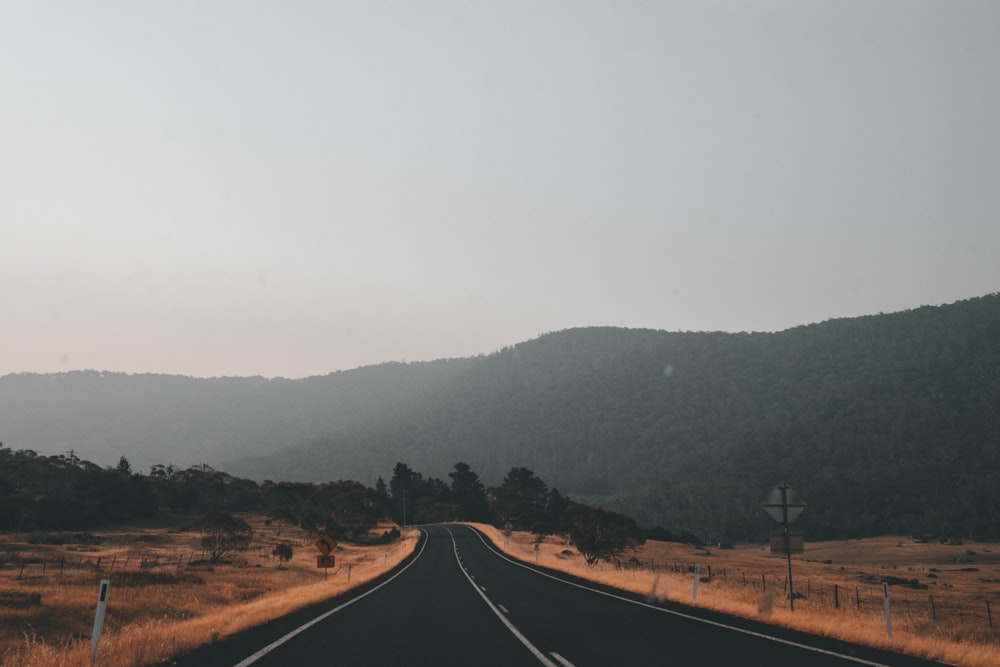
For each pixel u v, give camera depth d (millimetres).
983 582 88125
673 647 12820
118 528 107062
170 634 13727
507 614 19234
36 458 125875
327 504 111188
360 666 11234
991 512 199000
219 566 60500
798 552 19812
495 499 158125
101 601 11258
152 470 151000
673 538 149750
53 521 100812
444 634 15172
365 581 34406
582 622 17141
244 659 11797
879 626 16266
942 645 12570
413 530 120938
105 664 10672
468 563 50844
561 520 119375
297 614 19781
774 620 16953
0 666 11203
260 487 160625
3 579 39719
